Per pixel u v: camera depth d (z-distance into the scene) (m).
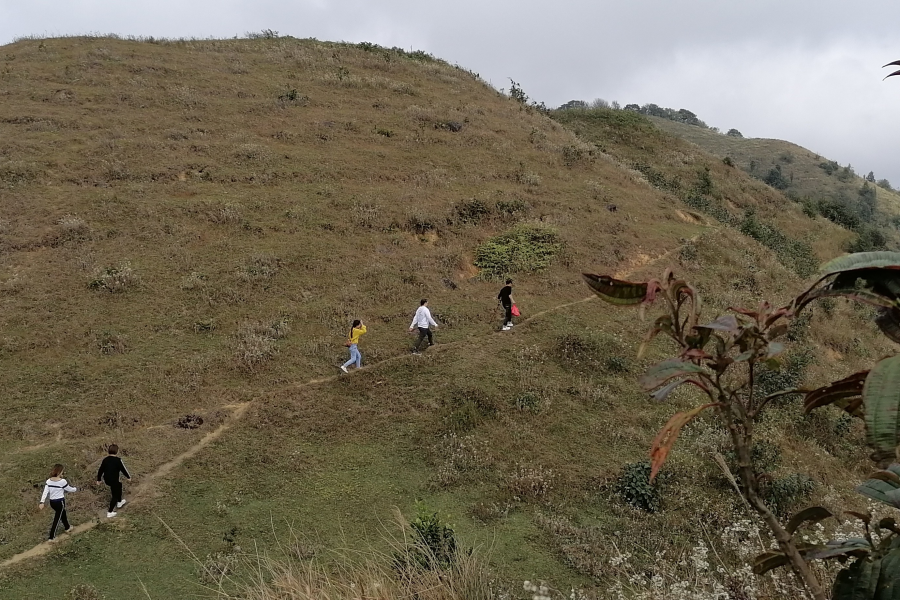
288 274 17.09
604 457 11.59
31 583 8.52
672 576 5.12
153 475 10.91
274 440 11.94
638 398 13.56
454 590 4.70
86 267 16.19
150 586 8.45
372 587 4.39
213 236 18.06
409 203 20.83
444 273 18.31
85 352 13.87
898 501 2.16
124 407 12.51
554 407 13.03
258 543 9.34
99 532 9.56
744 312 2.12
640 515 9.89
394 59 35.81
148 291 15.78
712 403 2.12
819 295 2.05
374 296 16.81
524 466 11.19
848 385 2.04
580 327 16.08
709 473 11.01
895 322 1.98
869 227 42.31
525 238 19.69
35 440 11.59
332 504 10.30
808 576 2.12
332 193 20.83
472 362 14.31
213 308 15.62
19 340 13.84
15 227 17.19
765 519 2.18
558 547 8.87
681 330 2.09
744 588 4.26
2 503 9.97
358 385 13.57
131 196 19.00
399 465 11.35
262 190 20.56
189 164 20.95
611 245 20.36
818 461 12.16
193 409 12.76
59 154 20.44
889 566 2.09
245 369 13.84
